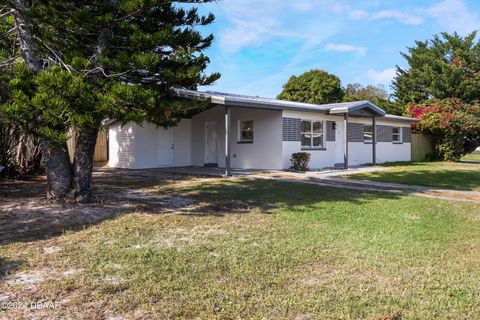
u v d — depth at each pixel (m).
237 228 6.13
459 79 26.23
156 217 6.81
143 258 4.61
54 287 3.76
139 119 6.57
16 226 6.04
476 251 5.09
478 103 25.30
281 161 15.13
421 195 9.81
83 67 6.70
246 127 16.58
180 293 3.66
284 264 4.48
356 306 3.42
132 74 7.27
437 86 27.62
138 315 3.24
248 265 4.42
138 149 16.86
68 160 7.99
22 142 12.66
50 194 7.99
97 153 20.72
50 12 6.79
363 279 4.07
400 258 4.75
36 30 7.19
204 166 18.17
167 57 7.73
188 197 9.04
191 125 18.84
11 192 9.39
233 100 12.95
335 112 16.41
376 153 20.36
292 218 6.88
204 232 5.88
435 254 4.93
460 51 27.12
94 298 3.54
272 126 15.45
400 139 22.09
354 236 5.72
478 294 3.71
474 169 16.64
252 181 12.06
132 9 6.68
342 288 3.81
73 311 3.30
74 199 7.85
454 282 4.00
